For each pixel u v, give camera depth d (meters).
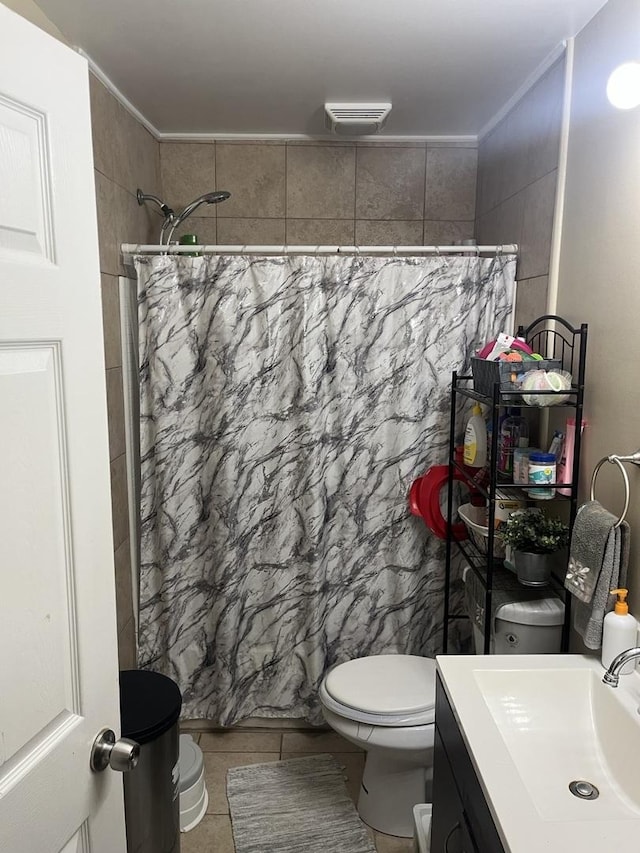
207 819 2.09
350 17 1.78
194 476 2.39
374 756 2.04
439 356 2.33
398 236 2.89
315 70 2.14
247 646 2.49
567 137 1.90
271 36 1.90
